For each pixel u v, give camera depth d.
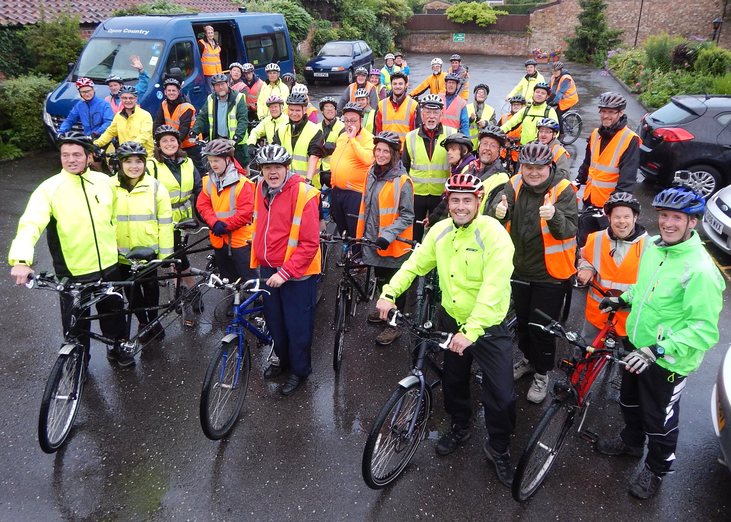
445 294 3.39
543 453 3.48
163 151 5.32
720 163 8.61
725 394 3.42
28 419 4.11
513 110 9.04
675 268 3.12
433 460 3.80
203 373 4.69
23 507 3.38
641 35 30.38
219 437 3.89
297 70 21.39
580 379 3.52
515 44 33.88
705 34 29.30
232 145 4.74
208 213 4.89
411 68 26.25
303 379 4.57
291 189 3.97
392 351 5.08
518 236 4.01
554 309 4.13
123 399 4.34
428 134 5.57
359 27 28.27
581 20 29.22
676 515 3.38
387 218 4.75
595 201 5.51
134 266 4.23
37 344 5.02
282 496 3.49
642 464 3.79
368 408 4.32
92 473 3.64
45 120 9.58
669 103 9.38
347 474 3.67
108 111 8.16
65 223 4.02
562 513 3.40
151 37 10.02
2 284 6.09
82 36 13.29
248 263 5.01
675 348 3.02
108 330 4.45
